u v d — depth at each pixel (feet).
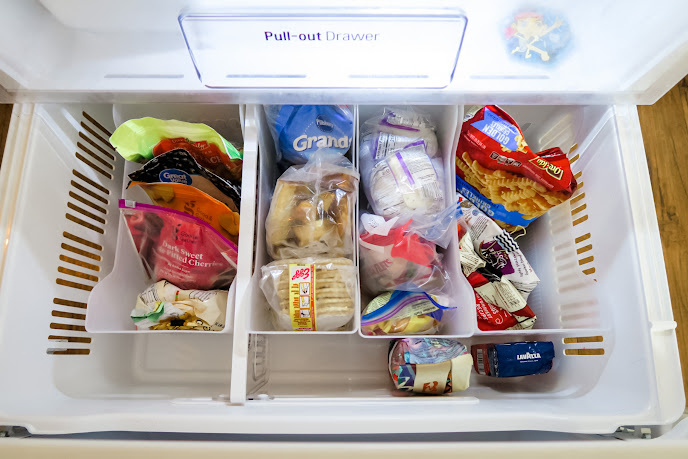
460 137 2.78
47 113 2.27
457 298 2.47
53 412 1.89
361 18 1.72
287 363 2.72
